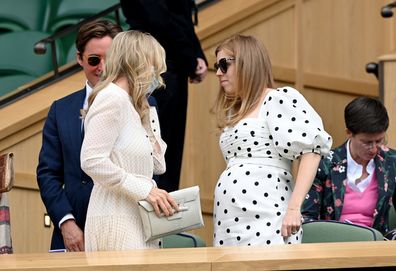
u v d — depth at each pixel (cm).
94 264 1238
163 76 2062
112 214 1505
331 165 1845
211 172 2481
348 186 1838
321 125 1591
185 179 2462
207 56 2481
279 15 2616
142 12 2058
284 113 1578
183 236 1661
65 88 2389
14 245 2286
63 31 2448
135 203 1514
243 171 1587
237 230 1576
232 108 1647
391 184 1836
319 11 2686
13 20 2883
